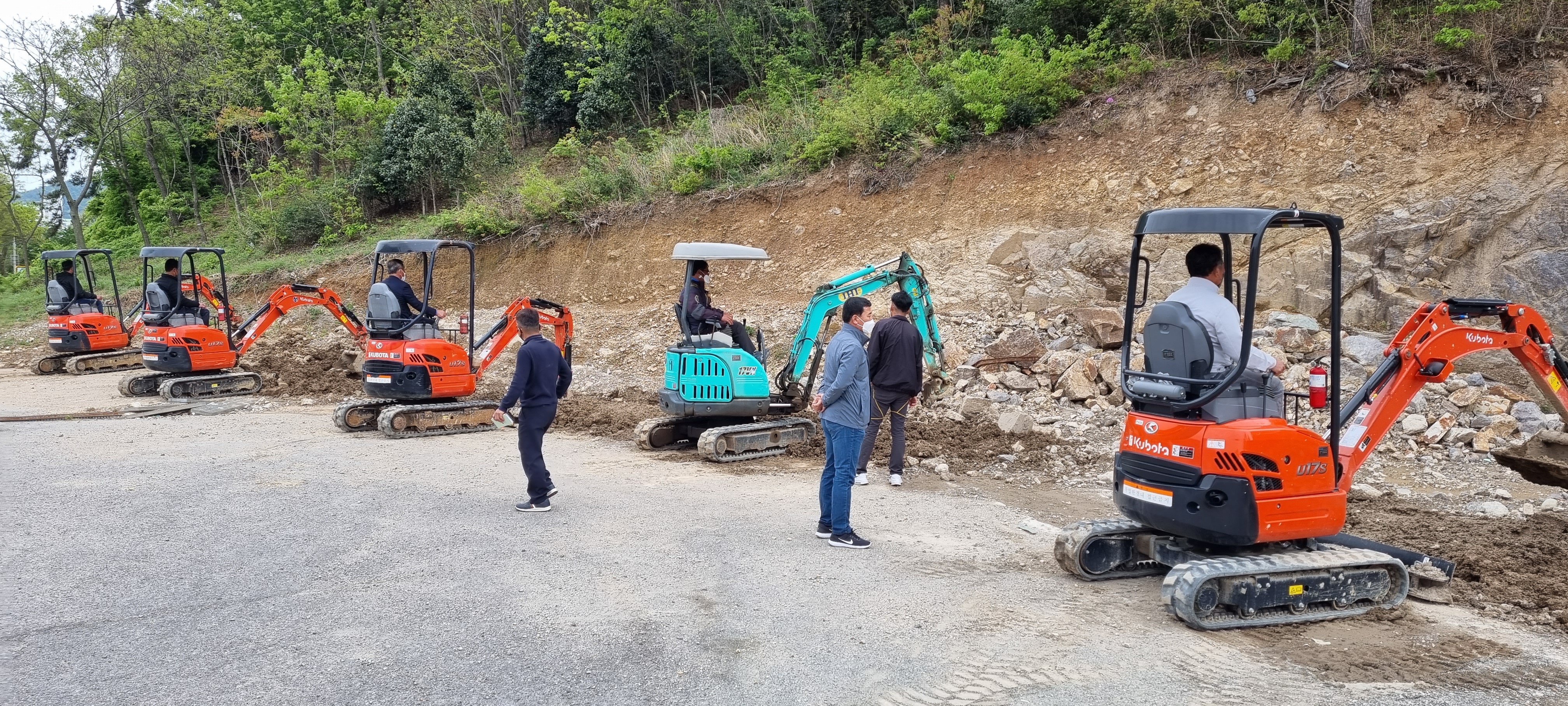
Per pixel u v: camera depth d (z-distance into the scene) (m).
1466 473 8.48
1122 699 4.28
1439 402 9.76
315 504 7.91
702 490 8.53
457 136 24.44
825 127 18.06
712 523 7.32
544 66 25.48
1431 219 12.15
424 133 24.42
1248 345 5.01
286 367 17.30
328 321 21.08
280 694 4.31
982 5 18.61
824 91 20.11
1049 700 4.27
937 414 10.92
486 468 9.53
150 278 25.50
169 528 7.14
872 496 8.29
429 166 24.53
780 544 6.74
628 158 20.75
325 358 17.75
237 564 6.25
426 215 24.80
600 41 25.12
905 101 17.58
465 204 23.14
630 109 23.75
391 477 9.06
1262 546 5.62
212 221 30.94
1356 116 13.37
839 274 16.16
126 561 6.31
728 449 9.95
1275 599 5.20
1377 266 12.33
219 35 29.91
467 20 27.95
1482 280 11.78
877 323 8.84
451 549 6.58
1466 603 5.65
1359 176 12.93
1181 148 14.48
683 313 10.15
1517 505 7.70
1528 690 4.40
